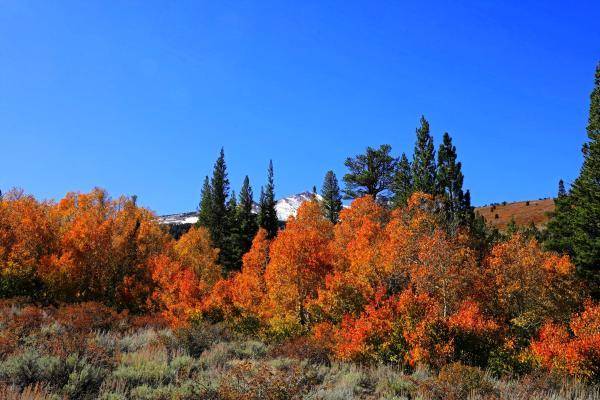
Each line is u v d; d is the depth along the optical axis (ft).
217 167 264.31
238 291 100.48
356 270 91.45
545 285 89.97
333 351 56.90
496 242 129.29
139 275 145.89
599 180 118.62
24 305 86.48
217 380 34.81
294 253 93.61
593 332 64.28
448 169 135.13
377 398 39.37
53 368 33.78
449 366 44.42
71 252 131.64
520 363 57.21
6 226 134.72
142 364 40.91
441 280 81.00
